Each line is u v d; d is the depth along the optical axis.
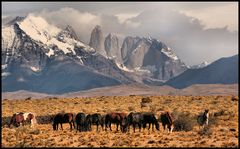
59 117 126.44
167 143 95.31
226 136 106.69
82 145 92.81
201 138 102.88
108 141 97.06
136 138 102.44
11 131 123.38
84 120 121.88
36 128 130.12
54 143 95.62
